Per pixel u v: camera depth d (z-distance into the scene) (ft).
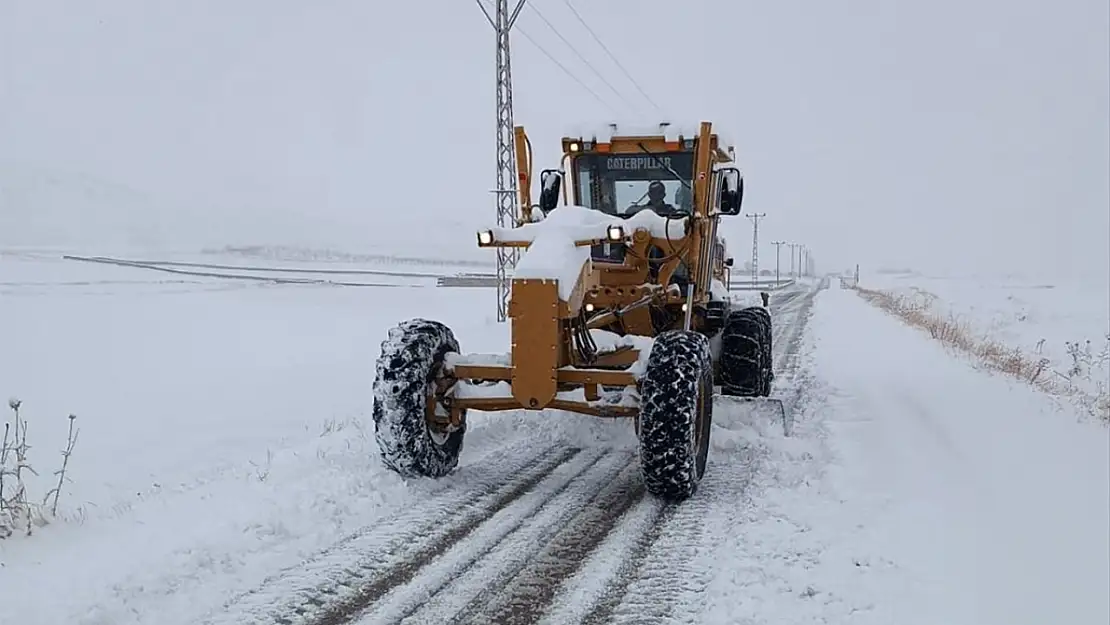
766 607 14.25
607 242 22.24
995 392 34.19
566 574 15.90
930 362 44.45
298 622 13.89
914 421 28.02
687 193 26.94
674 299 25.26
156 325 63.72
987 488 20.52
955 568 15.75
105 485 21.71
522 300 19.72
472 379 21.30
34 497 20.33
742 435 24.61
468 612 14.34
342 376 40.52
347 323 69.31
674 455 19.27
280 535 17.29
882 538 17.16
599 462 23.94
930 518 18.37
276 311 77.77
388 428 20.45
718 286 30.30
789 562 16.10
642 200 27.30
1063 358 54.39
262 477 20.58
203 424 29.25
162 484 21.53
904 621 13.69
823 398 32.78
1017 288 156.76
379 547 17.11
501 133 64.23
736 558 16.42
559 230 20.98
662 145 26.37
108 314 69.92
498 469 23.13
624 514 19.31
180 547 16.14
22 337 54.08
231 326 65.00
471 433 26.02
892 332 62.23
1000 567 15.83
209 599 14.56
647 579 15.62
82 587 14.40
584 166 27.43
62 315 67.77
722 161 29.01
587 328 21.93
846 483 20.77
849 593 14.70
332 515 18.53
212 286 107.14
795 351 50.44
